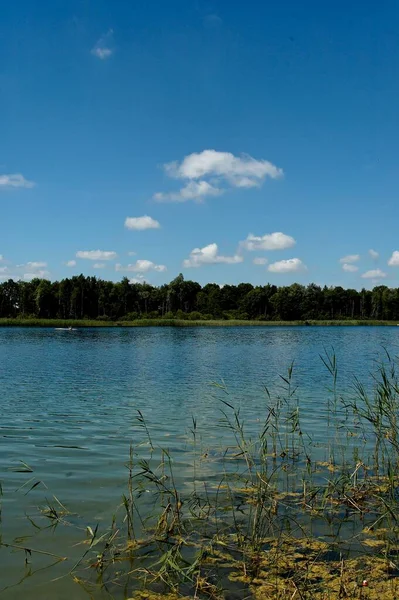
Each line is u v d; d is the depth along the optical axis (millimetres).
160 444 12867
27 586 6051
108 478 10070
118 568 6543
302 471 10617
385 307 156125
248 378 25938
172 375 27266
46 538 7328
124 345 51969
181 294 149000
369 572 6402
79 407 17891
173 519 7809
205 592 6012
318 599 5844
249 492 9250
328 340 63406
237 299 166125
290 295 149500
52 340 60344
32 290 133000
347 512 8414
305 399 19531
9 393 21031
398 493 9219
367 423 15570
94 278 133125
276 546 7125
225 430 14469
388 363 33156
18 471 9703
